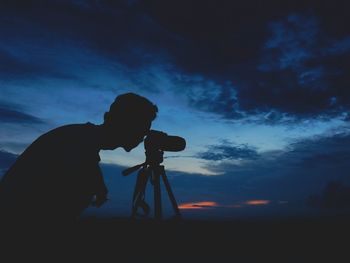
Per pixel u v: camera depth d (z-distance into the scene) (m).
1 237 1.36
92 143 1.57
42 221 1.41
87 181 1.53
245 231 4.88
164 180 2.26
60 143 1.51
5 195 1.40
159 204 2.25
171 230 2.29
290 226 5.41
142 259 2.71
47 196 1.42
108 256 2.26
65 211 1.47
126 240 2.38
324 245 4.41
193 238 3.99
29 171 1.44
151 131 2.16
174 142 2.17
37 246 1.41
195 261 3.29
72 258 1.50
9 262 1.36
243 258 3.74
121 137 1.65
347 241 4.63
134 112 1.63
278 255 3.90
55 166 1.45
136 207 2.25
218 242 4.13
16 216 1.38
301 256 3.90
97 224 3.29
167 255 3.06
